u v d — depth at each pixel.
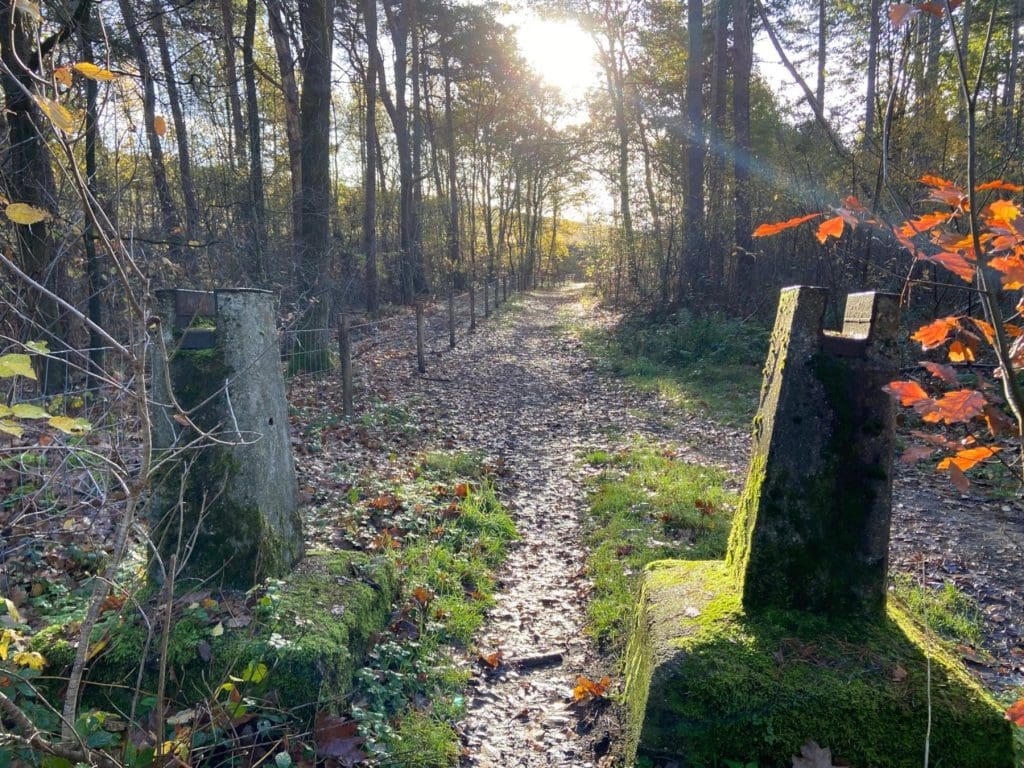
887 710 2.16
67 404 4.54
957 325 1.66
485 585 4.45
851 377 2.45
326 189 11.95
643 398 11.02
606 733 2.99
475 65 29.77
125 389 1.99
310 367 10.39
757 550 2.54
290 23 12.51
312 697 2.70
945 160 9.13
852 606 2.47
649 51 25.77
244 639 2.78
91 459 3.71
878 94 9.39
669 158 20.02
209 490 3.04
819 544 2.48
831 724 2.17
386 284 26.03
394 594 3.89
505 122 37.16
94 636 2.78
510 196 45.62
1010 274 1.36
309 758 2.58
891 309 2.43
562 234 63.41
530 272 49.91
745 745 2.22
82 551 3.78
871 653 2.33
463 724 3.15
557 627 4.05
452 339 15.77
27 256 5.77
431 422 8.81
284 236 12.95
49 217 1.83
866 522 2.45
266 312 3.31
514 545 5.23
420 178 27.47
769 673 2.28
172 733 2.54
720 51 17.03
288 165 14.69
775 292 13.74
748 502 2.76
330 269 13.52
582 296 37.09
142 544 3.62
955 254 1.47
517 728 3.14
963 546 4.89
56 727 2.45
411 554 4.51
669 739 2.31
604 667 3.54
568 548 5.18
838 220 1.62
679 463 6.96
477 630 3.97
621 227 23.84
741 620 2.52
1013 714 1.60
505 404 10.62
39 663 2.40
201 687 2.66
